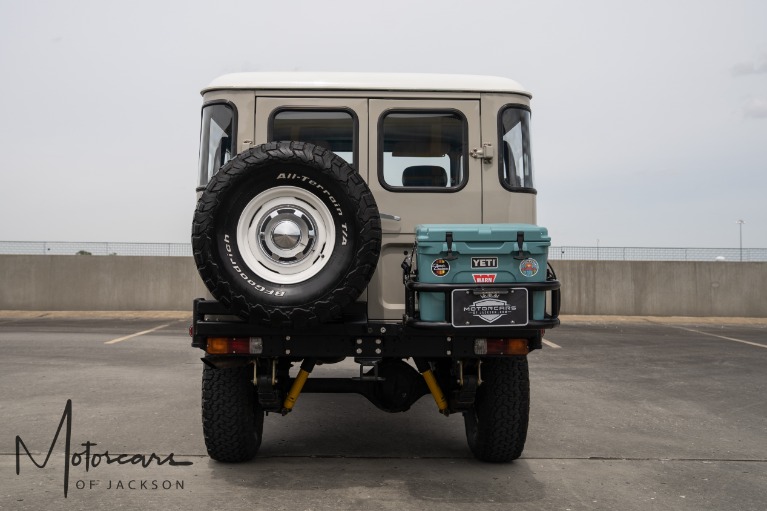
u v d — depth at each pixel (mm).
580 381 9250
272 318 4648
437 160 5480
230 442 5312
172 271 18422
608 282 18531
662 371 10102
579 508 4594
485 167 5477
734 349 12500
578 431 6707
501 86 5520
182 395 7961
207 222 4660
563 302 18484
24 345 11953
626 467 5566
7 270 18328
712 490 5012
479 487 4992
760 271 18656
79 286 18344
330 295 4676
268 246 4746
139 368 9727
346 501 4645
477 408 5531
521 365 5398
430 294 4844
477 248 4812
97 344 12141
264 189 4730
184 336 13406
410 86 5449
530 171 5590
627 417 7305
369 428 6824
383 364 5492
